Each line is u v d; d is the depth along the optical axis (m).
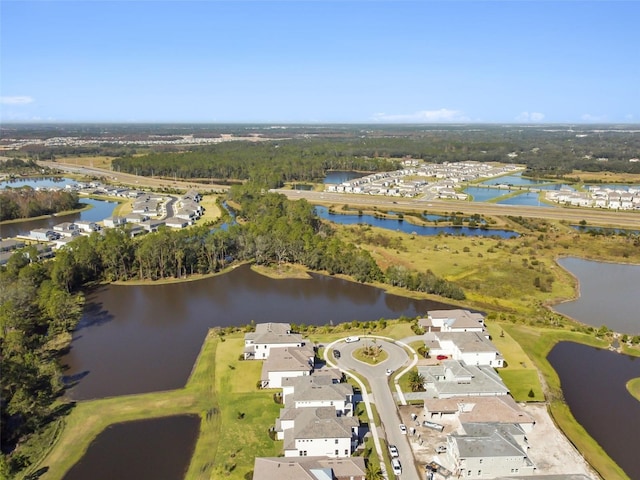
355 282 173.38
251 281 175.00
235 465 80.44
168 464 81.69
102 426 91.75
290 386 98.81
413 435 88.31
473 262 190.38
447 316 132.25
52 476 78.94
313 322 140.38
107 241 177.25
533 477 77.69
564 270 184.62
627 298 160.38
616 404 100.94
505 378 107.94
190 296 160.88
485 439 81.00
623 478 79.38
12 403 89.81
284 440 84.44
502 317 139.38
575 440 88.31
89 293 162.75
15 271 157.62
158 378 109.12
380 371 110.69
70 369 113.31
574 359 119.44
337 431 82.31
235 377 108.06
